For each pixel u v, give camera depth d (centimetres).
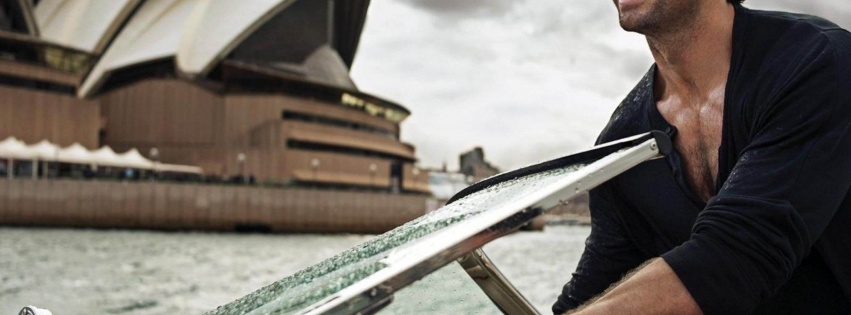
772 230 90
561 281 1494
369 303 66
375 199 5869
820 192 94
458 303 91
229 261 2906
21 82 5138
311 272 89
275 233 5409
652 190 120
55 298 1545
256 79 6284
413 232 85
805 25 105
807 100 98
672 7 107
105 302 1516
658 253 128
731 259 88
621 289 88
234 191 5281
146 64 6100
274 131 5925
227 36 5806
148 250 3419
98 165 4931
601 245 137
